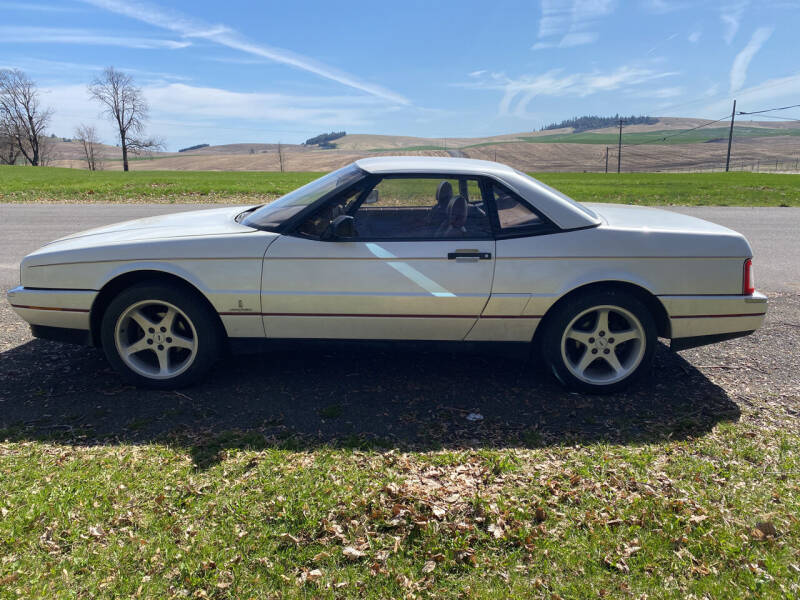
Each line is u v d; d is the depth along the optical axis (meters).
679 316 3.92
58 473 2.94
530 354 4.17
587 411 3.78
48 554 2.38
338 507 2.71
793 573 2.33
